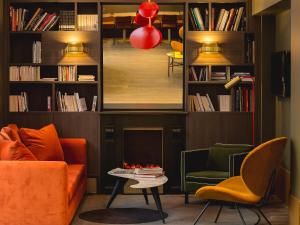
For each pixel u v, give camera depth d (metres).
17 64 7.82
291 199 5.91
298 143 5.75
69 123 7.85
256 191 5.54
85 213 6.67
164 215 6.59
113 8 8.33
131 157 8.08
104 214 6.61
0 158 5.60
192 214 6.64
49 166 5.31
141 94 8.40
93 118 7.86
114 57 8.37
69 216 5.72
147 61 8.43
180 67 8.40
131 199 7.52
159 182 6.23
